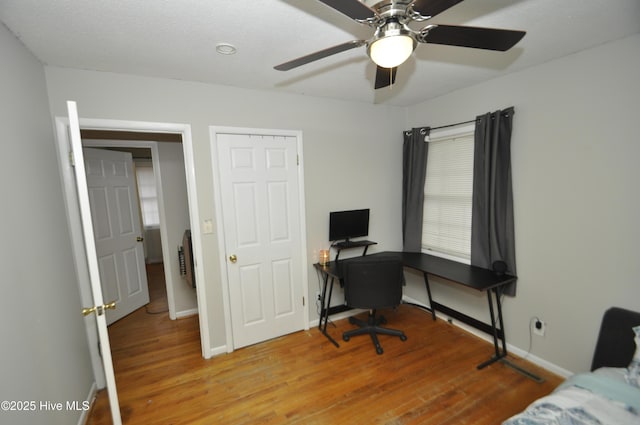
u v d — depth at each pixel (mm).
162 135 3109
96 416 1965
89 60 1889
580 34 1735
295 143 2842
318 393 2123
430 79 2500
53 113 1957
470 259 2887
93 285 1483
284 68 1467
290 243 2912
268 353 2654
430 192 3281
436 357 2521
